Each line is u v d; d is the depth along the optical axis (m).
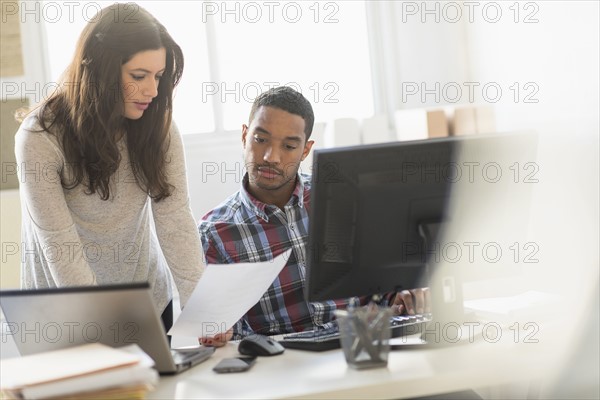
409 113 3.52
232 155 3.72
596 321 1.42
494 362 1.61
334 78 3.87
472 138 1.81
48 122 1.94
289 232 2.31
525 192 1.87
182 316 1.79
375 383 1.52
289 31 3.82
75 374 1.38
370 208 1.76
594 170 2.42
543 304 1.97
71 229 1.92
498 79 3.29
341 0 3.85
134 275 2.17
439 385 1.55
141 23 1.92
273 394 1.49
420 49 3.81
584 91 2.48
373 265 1.80
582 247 2.49
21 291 1.64
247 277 1.74
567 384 1.46
